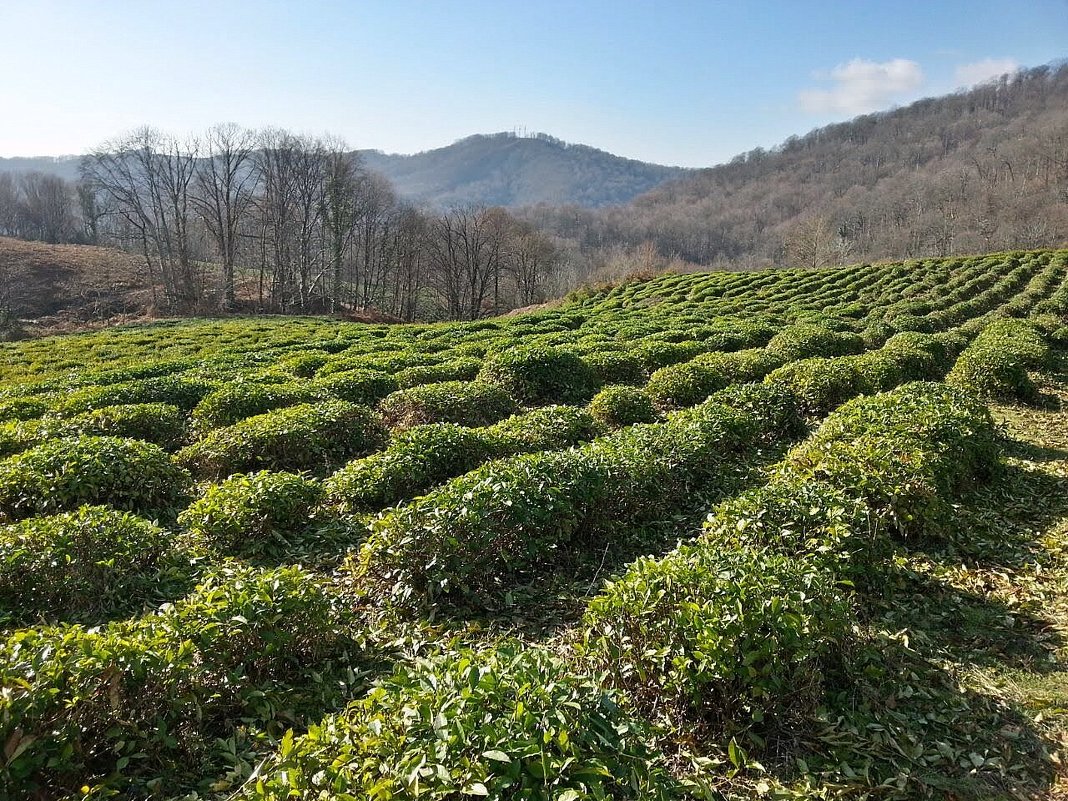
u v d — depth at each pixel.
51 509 7.49
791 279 41.09
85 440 8.52
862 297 34.94
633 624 4.48
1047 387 13.66
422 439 8.62
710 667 4.06
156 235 54.56
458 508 6.05
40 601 5.54
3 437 9.66
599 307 40.72
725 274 46.16
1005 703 4.50
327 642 5.07
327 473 9.67
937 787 3.82
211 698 4.35
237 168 54.50
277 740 4.21
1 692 3.54
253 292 62.06
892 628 5.40
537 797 2.85
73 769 3.65
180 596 6.05
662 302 38.62
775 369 13.90
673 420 9.86
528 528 6.37
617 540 7.17
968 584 6.10
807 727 4.23
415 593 5.90
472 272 62.88
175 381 13.32
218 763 4.06
